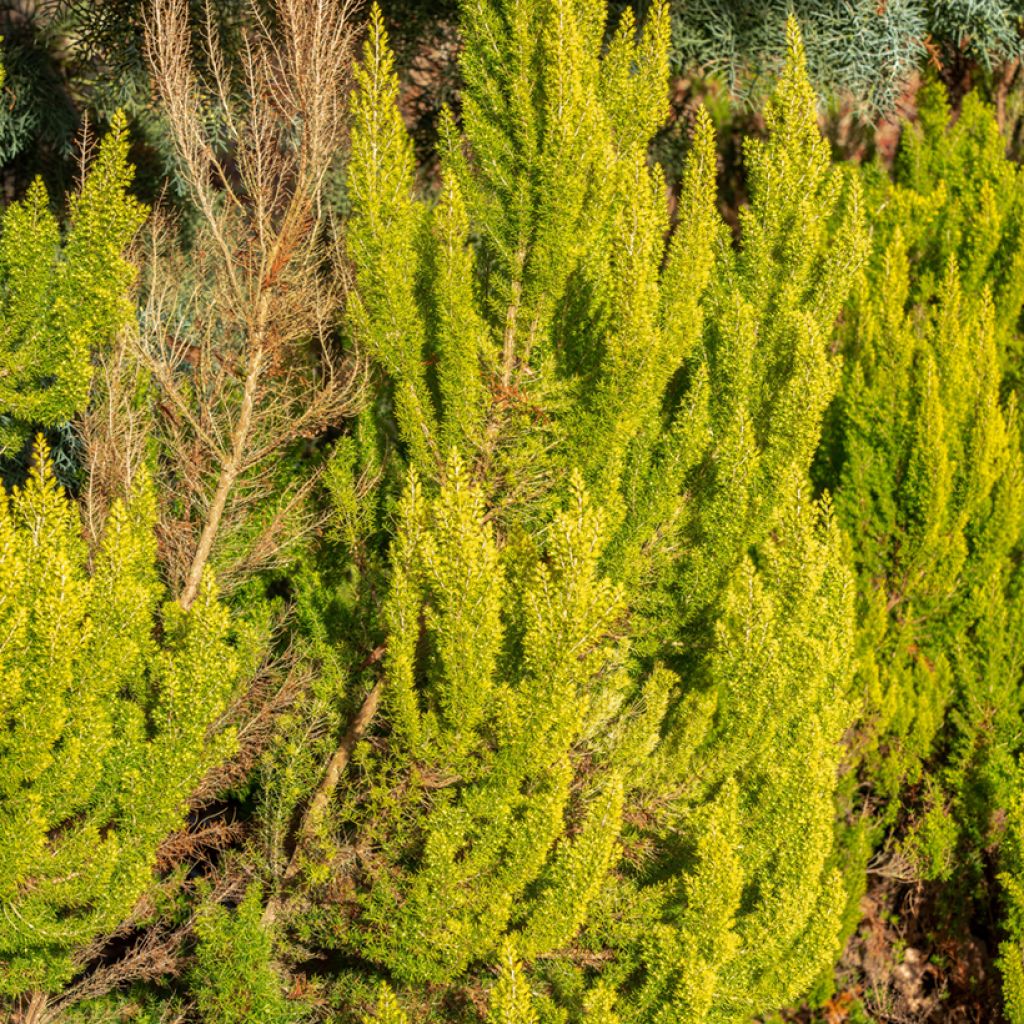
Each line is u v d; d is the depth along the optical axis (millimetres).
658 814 3189
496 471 3197
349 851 3145
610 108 3234
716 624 3184
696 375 3223
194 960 3209
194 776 3037
